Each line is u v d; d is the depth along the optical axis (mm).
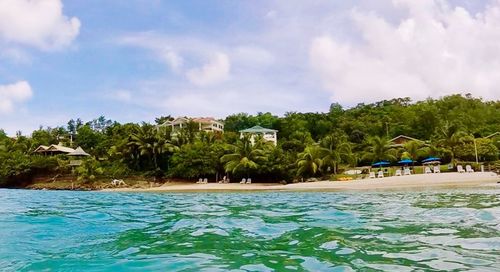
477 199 13086
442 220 8195
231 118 107750
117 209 13461
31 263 5113
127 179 51781
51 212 12289
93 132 84188
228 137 62312
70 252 5754
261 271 4305
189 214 11227
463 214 9078
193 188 39594
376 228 7348
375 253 5098
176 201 18000
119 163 55031
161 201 18219
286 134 86562
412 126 77938
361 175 41875
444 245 5551
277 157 47438
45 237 7258
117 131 75188
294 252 5309
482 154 49031
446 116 80312
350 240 6117
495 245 5520
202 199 19531
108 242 6578
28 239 7027
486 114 81062
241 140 49125
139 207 14375
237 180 49125
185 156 50750
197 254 5328
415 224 7719
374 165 48031
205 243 6199
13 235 7512
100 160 58562
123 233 7605
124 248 5965
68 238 7094
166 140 55844
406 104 107312
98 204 16312
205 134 58688
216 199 19344
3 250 5988
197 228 8023
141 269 4613
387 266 4398
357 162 54312
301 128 84188
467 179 28453
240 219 9539
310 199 16969
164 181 51406
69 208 13953
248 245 5934
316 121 88625
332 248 5512
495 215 8742
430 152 49156
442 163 49375
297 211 11422
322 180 43250
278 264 4625
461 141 49875
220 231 7504
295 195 21219
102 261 5102
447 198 14031
